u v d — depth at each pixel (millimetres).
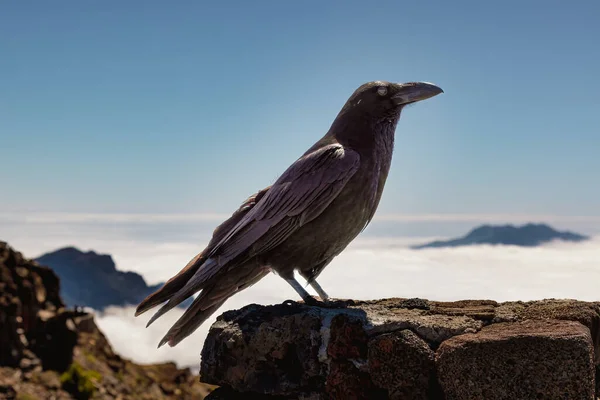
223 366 1018
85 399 8320
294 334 980
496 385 855
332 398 949
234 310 1062
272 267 1128
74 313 10578
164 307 1084
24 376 8094
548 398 842
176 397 10133
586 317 922
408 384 903
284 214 1103
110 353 10406
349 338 949
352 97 1190
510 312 962
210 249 1146
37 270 9492
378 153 1155
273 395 990
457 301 1055
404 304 1032
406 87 1171
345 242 1149
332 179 1104
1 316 8195
